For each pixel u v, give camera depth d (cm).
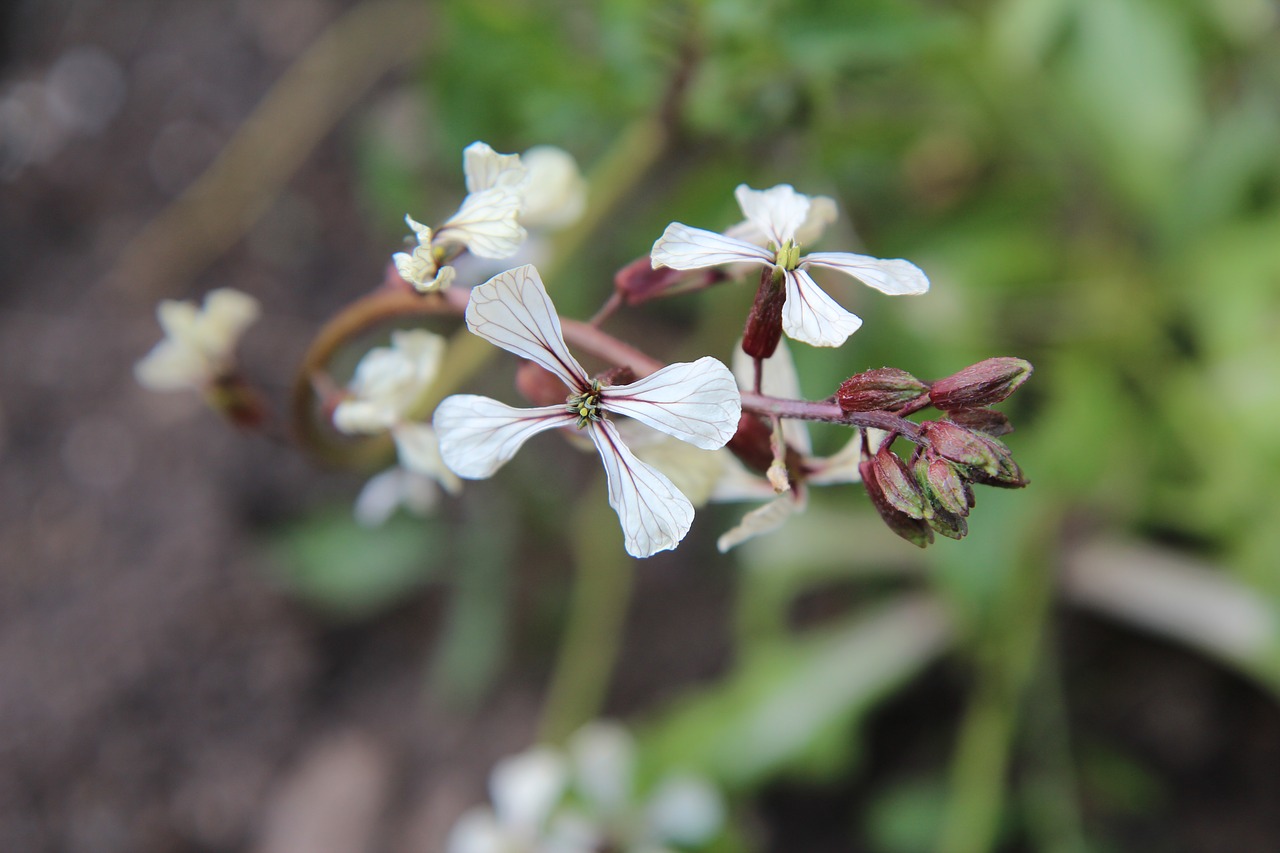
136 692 32
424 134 35
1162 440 32
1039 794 33
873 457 17
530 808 29
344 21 37
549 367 17
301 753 33
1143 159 30
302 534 34
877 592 35
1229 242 31
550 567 36
